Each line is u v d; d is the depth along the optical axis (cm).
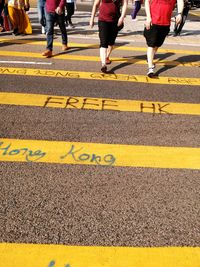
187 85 668
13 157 386
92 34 1121
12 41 962
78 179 353
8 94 565
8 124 461
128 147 420
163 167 383
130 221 298
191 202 328
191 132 470
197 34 1250
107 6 661
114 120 491
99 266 252
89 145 418
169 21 659
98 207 313
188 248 273
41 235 278
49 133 442
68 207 312
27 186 338
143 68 768
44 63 762
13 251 261
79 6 2302
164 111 535
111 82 658
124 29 1257
